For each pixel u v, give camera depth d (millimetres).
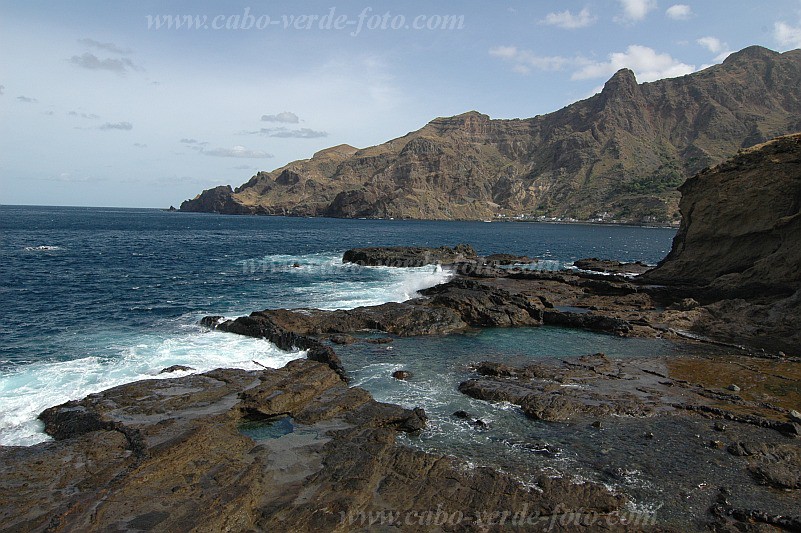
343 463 13773
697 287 41906
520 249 103375
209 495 11891
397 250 66938
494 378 21406
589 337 29781
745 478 13781
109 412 16109
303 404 18031
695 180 47875
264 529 10992
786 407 18828
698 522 11797
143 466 12867
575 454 14992
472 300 33812
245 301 37312
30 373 20688
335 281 47750
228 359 23531
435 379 21500
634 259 87375
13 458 13156
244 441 14969
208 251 77312
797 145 40750
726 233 43875
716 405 18875
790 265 35656
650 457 14844
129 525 10680
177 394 17734
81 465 12953
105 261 59500
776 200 40750
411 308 32438
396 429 16609
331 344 26469
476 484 12977
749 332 29875
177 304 35656
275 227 162625
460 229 189500
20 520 10648
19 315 30688
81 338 26234
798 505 12547
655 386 20906
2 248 70125
